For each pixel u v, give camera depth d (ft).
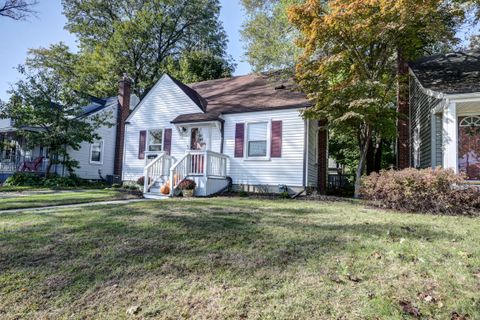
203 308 8.53
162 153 40.14
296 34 56.59
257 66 61.62
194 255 12.48
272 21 62.13
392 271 10.50
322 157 44.50
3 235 15.38
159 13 99.50
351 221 18.48
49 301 9.21
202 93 53.06
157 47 105.29
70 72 92.58
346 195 45.68
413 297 8.73
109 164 66.80
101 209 23.20
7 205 25.76
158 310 8.54
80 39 102.12
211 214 20.83
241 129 40.75
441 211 21.91
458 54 40.19
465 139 32.12
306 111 33.35
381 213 21.68
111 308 8.75
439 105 30.37
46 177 52.60
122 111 66.74
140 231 16.06
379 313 7.94
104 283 10.21
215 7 111.24
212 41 113.50
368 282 9.71
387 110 32.12
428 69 37.55
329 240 14.16
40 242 14.24
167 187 35.55
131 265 11.59
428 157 36.14
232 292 9.31
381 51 36.52
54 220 18.89
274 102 40.37
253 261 11.70
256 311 8.25
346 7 32.17
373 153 50.78
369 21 31.37
